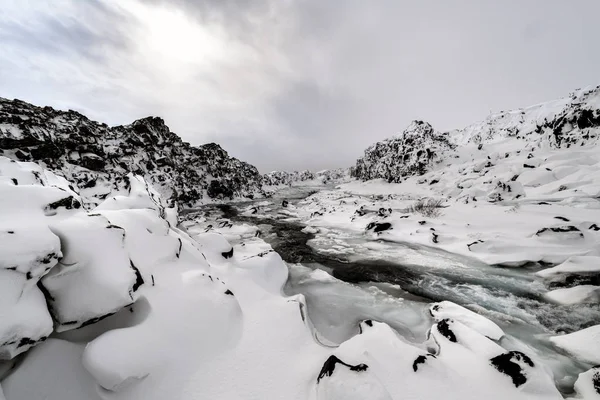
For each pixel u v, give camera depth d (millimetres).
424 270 13219
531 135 47219
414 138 64062
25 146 22781
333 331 8117
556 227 13484
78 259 5023
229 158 69000
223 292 7219
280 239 21109
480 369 5676
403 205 29484
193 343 5617
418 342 7531
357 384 4758
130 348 4777
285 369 5691
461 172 42938
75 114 34719
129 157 36156
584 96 35062
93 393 4383
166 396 4668
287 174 124625
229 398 4875
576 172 24656
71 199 6559
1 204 5117
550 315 8688
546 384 5223
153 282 6410
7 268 3990
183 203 41219
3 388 3910
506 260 12883
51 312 4691
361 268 13945
